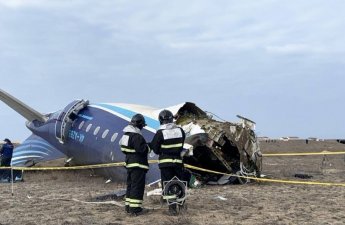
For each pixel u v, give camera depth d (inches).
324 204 457.1
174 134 392.5
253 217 375.9
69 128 856.3
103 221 362.0
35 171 947.3
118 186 654.5
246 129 659.4
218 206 434.9
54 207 443.2
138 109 767.1
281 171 958.4
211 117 700.7
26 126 1029.2
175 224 343.6
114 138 701.3
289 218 372.8
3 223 360.2
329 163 1349.7
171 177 393.4
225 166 643.5
